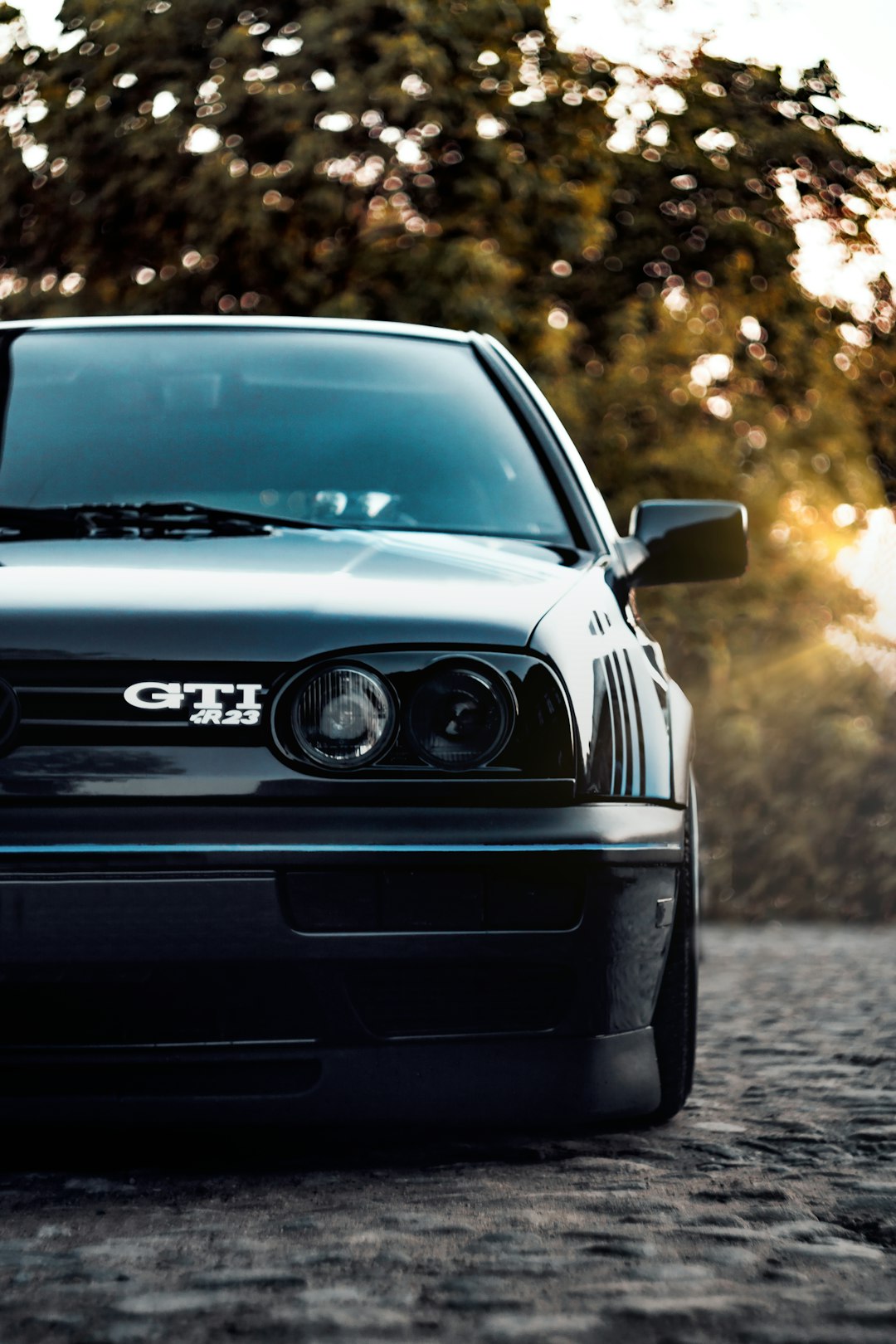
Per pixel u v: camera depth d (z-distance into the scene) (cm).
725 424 2369
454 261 1939
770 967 1264
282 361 654
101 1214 448
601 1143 541
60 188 1991
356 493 594
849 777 1862
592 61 2250
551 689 490
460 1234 425
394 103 1947
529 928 479
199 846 461
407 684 478
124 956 459
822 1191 473
